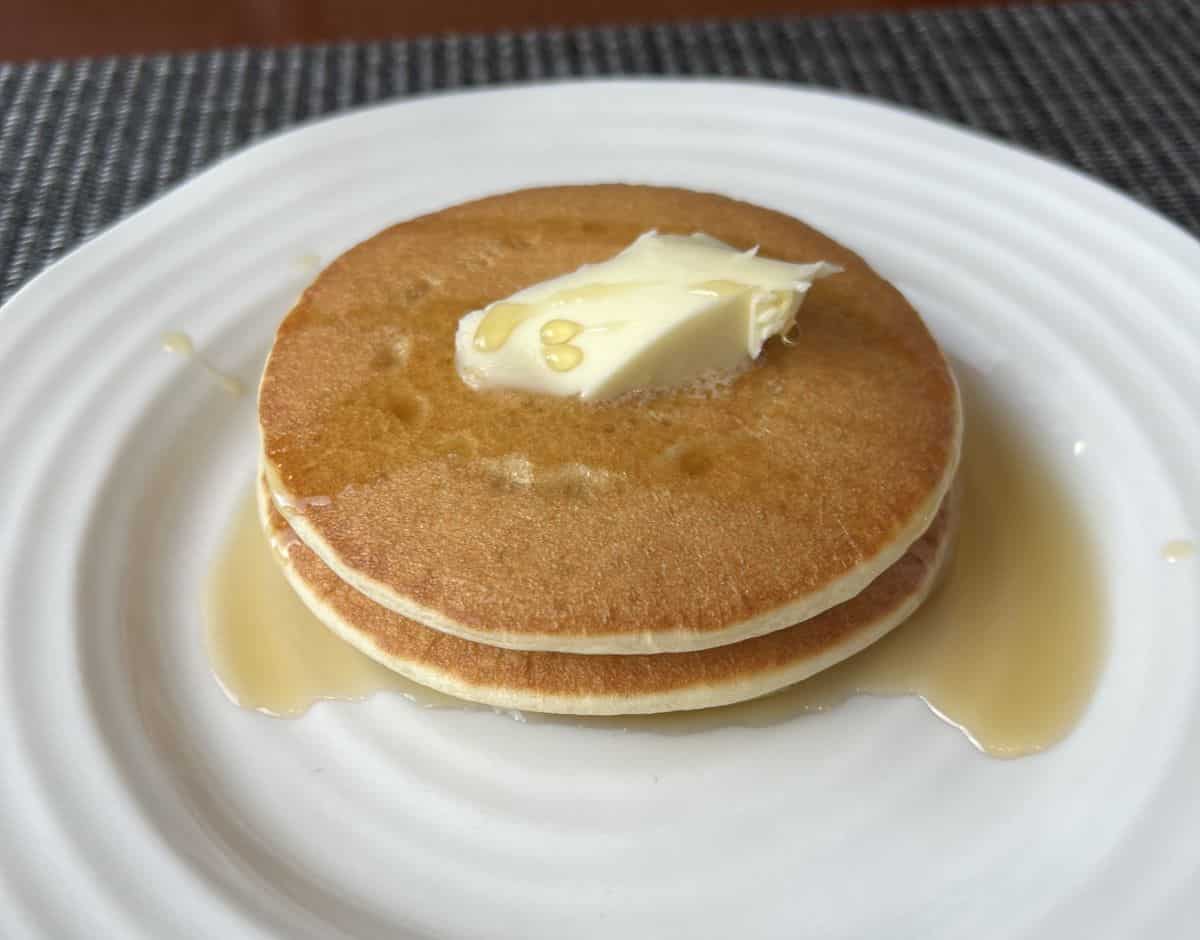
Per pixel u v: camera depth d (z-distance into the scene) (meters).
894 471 0.19
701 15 0.39
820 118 0.27
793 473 0.19
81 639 0.19
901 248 0.25
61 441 0.21
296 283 0.24
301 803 0.18
